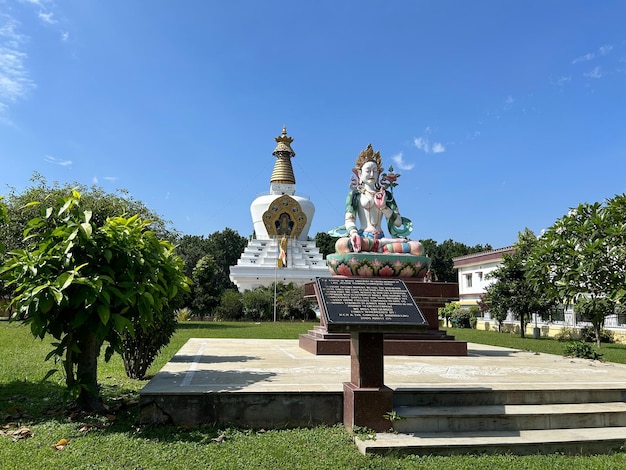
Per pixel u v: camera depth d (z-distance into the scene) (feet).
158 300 24.40
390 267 41.88
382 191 47.03
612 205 29.25
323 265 191.21
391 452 19.08
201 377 26.04
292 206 195.21
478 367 31.96
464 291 157.17
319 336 40.14
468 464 18.47
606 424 22.71
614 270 27.96
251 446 19.17
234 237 257.96
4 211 27.07
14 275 22.77
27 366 37.88
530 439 20.52
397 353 38.58
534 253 32.07
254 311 143.54
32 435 20.17
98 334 22.16
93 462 17.25
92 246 22.47
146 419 21.35
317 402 22.29
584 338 92.94
